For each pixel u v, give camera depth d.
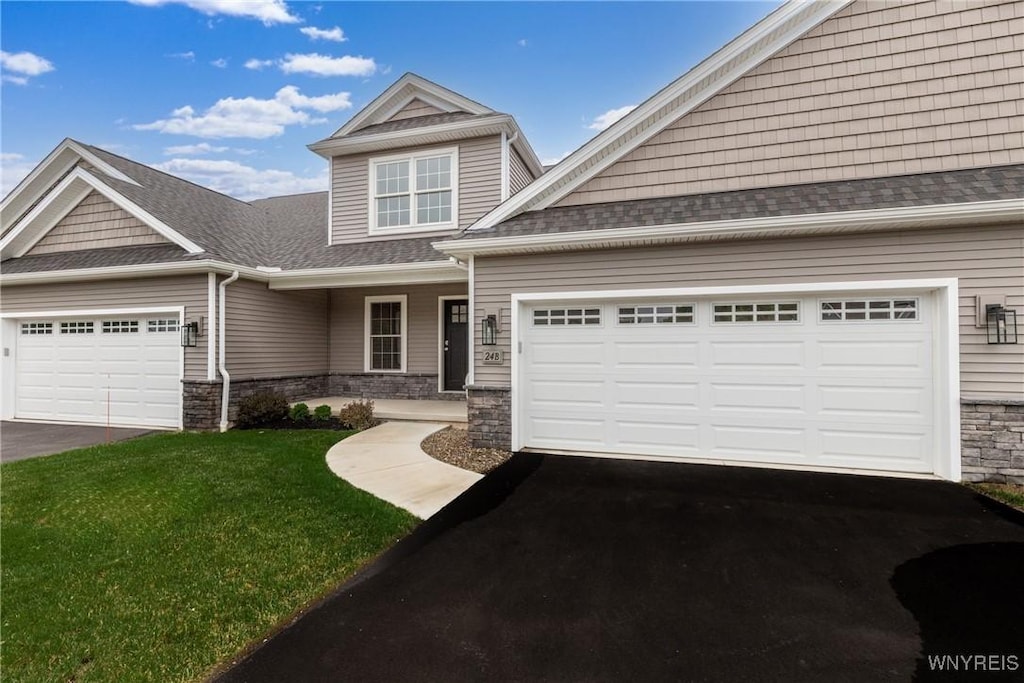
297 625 2.84
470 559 3.65
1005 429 5.19
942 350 5.40
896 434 5.66
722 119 6.71
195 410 8.84
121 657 2.57
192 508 4.70
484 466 6.11
